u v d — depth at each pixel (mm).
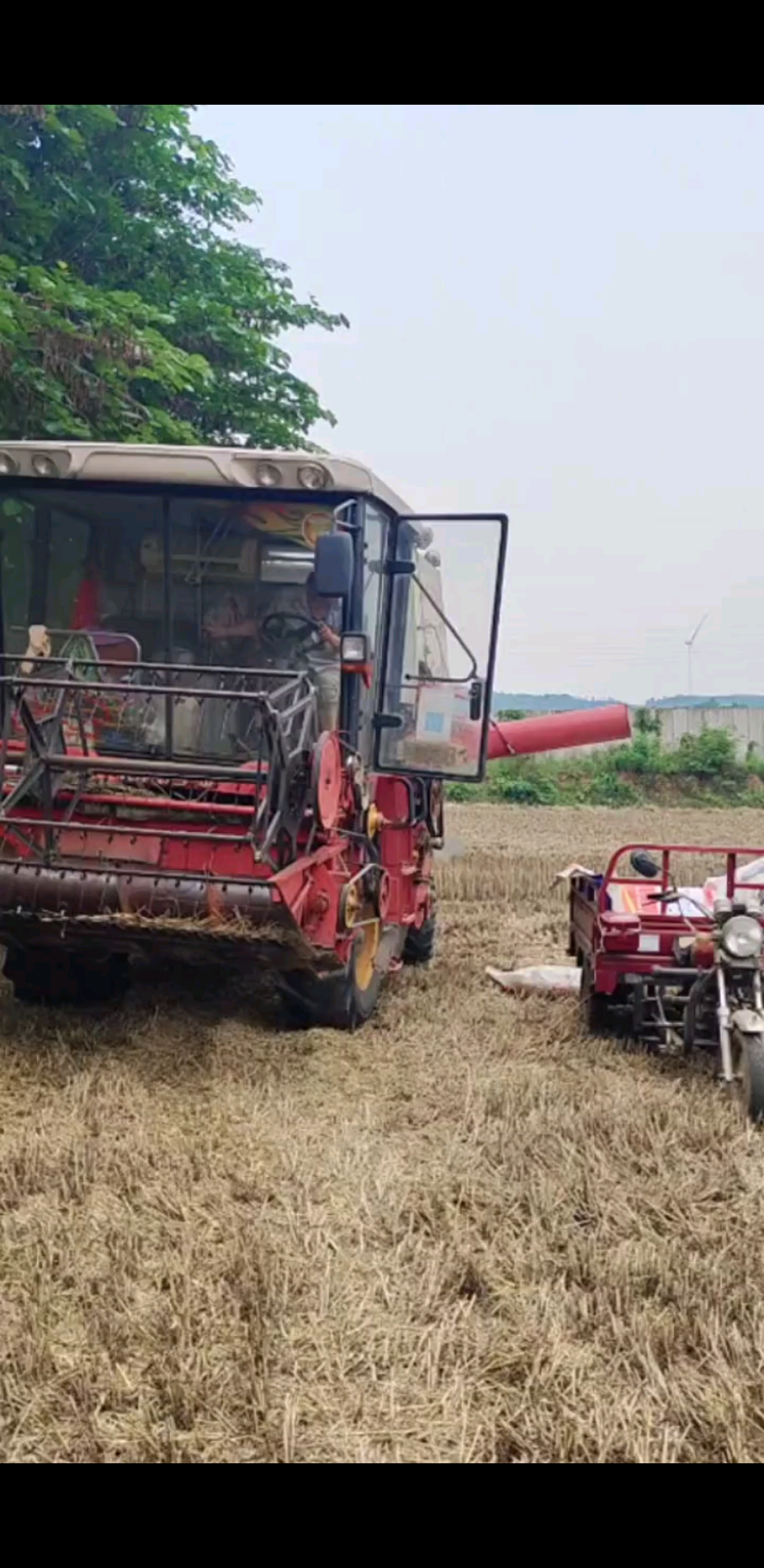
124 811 5867
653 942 6160
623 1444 2820
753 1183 4355
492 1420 2896
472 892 13336
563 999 7684
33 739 5602
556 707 56281
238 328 12609
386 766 6941
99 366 9547
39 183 10852
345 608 6160
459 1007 7352
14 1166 4418
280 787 5473
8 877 5719
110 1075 5609
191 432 10789
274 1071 5766
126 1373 3029
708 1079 5863
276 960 5777
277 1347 3162
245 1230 3834
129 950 5934
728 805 33688
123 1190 4234
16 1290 3430
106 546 6527
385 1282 3535
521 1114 5188
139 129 11875
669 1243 3855
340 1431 2834
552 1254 3773
